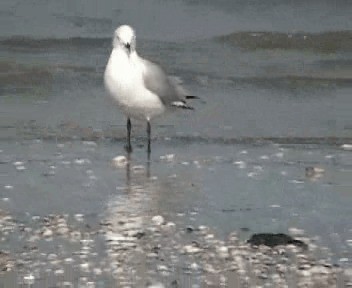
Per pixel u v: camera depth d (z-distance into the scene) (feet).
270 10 91.76
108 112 61.98
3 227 40.01
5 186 45.93
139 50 79.66
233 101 65.36
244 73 73.36
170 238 38.91
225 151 53.62
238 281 34.40
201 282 34.27
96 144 54.70
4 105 63.00
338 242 38.83
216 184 46.93
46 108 62.59
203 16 89.86
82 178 47.60
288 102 65.51
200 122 60.08
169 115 61.11
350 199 44.83
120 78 51.85
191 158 51.96
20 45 80.28
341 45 82.38
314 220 41.73
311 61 78.54
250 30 86.28
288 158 52.16
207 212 42.60
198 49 80.48
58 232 39.47
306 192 45.85
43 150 52.95
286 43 82.48
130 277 34.65
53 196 44.50
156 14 90.02
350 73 74.90
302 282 34.40
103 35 84.64
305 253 37.37
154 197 44.68
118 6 91.56
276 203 44.06
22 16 88.38
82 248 37.60
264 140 56.29
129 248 37.68
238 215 42.22
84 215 41.81
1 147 53.31
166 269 35.47
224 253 37.19
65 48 80.02
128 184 46.70
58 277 34.55
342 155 53.01
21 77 69.67
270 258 36.70
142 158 51.80
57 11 90.02
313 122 60.39
